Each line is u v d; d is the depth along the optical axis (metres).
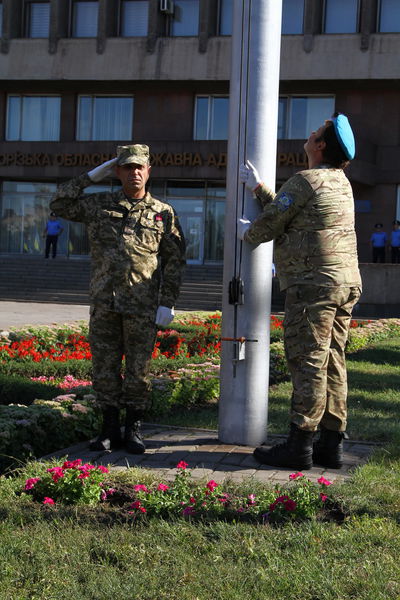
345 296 4.54
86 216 5.12
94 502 3.90
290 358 4.62
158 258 5.18
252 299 5.14
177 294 5.14
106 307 5.03
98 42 31.59
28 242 34.47
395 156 29.98
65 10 32.38
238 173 5.16
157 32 31.20
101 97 33.44
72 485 3.91
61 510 3.71
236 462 4.77
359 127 30.06
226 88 31.48
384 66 29.09
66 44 31.95
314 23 29.70
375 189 30.20
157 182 32.50
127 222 5.06
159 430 5.81
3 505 3.75
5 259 29.39
